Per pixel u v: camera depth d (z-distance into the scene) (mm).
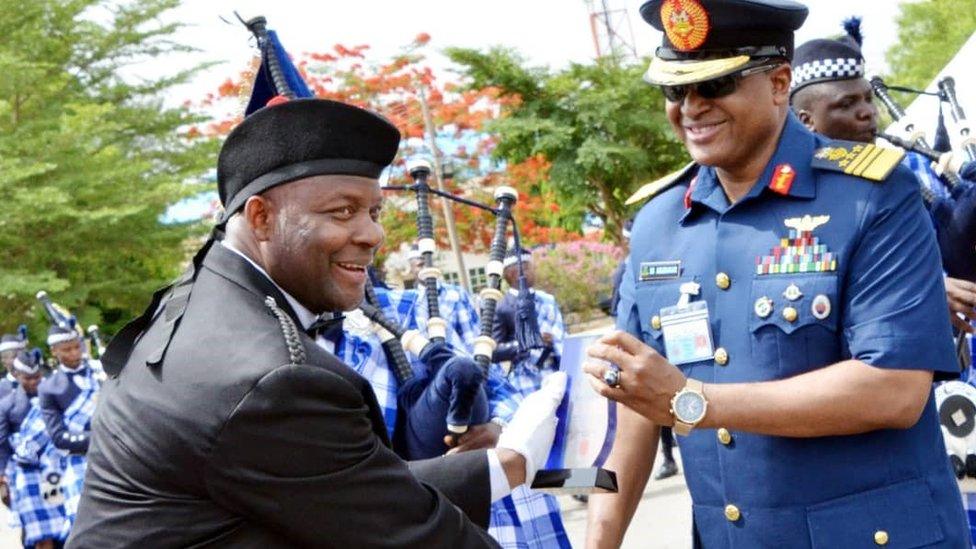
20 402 9383
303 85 3688
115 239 22844
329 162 2250
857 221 2625
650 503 8273
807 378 2584
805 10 2713
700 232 2822
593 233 27297
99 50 24844
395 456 2271
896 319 2568
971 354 4309
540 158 23703
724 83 2668
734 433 2746
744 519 2742
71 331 8492
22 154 22375
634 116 23938
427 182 3664
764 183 2715
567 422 2740
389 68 20266
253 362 2129
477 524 2449
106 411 2264
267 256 2287
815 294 2629
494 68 23891
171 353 2205
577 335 2828
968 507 4094
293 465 2119
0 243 22281
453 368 3176
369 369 3473
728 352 2732
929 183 4250
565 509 8797
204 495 2141
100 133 23391
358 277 2311
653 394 2588
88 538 2203
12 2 23750
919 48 31719
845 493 2646
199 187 23047
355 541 2174
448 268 23906
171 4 25000
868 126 3873
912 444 2672
